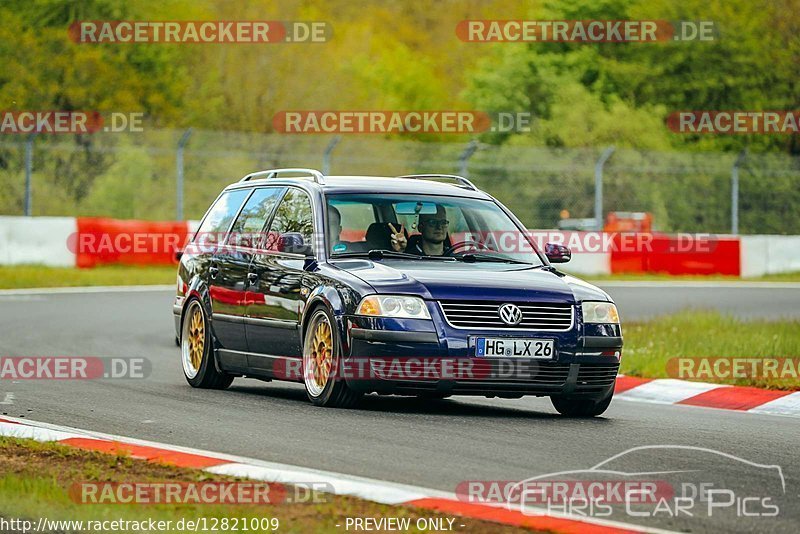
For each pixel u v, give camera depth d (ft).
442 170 347.56
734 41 491.31
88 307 209.15
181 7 479.82
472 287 92.73
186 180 331.77
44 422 87.92
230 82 479.82
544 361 92.48
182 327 115.85
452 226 103.30
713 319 180.34
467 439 80.84
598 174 309.83
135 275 273.54
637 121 417.49
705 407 111.55
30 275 261.24
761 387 119.96
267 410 94.02
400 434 82.23
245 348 106.01
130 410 94.27
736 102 492.13
